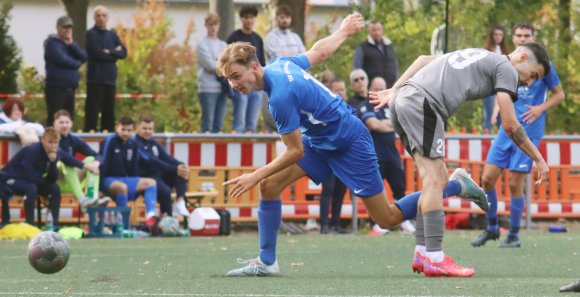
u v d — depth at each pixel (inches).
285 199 1186.0
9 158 1125.7
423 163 574.9
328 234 1112.8
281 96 537.6
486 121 1315.2
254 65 541.3
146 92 2122.3
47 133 1057.5
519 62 633.6
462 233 1103.6
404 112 570.9
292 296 466.9
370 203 584.7
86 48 1213.7
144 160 1111.0
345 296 463.2
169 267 677.9
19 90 2113.7
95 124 1219.9
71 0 1684.3
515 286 505.7
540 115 858.8
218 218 1101.7
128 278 583.8
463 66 573.3
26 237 1028.5
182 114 2050.9
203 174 1176.2
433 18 1915.6
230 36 1203.9
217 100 1214.3
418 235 596.4
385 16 1921.8
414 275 594.2
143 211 1175.0
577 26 1865.2
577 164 1237.1
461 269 577.9
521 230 1175.6
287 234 1124.5
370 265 686.5
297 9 1489.9
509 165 858.8
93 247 900.6
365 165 573.3
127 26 2878.9
